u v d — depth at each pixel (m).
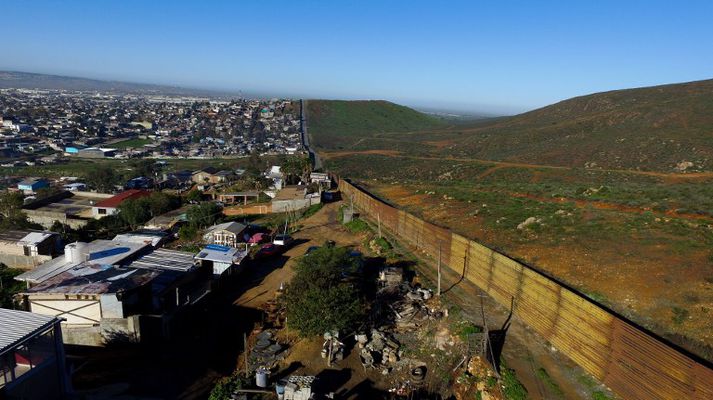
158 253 33.31
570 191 44.03
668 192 39.44
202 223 52.25
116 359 22.67
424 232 35.62
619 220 30.41
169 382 20.88
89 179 97.88
